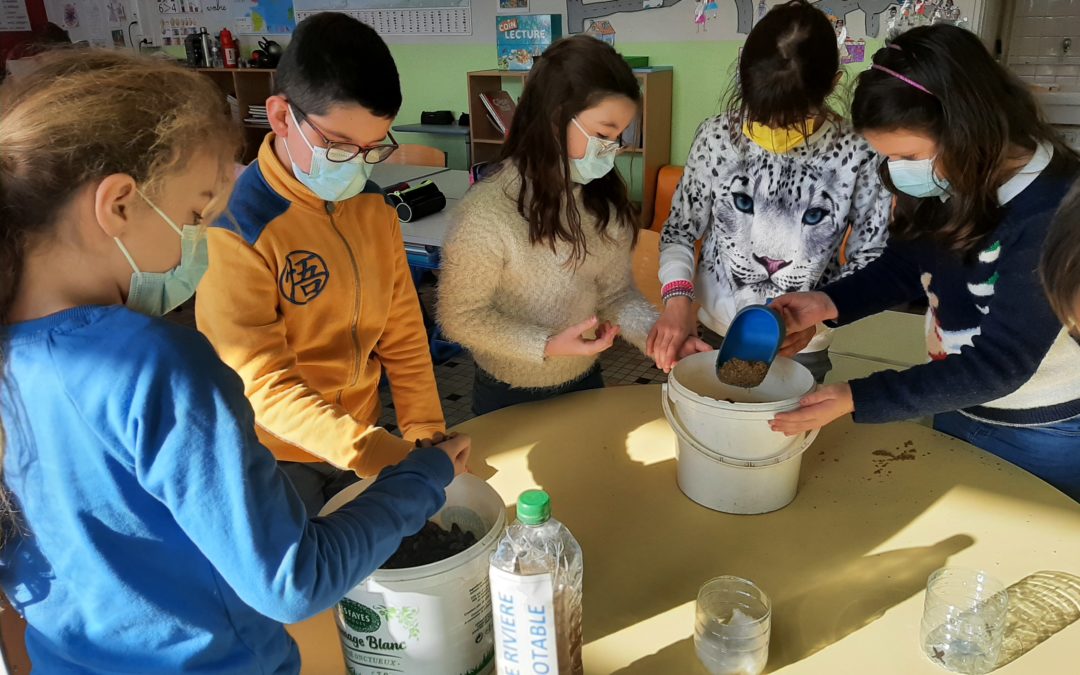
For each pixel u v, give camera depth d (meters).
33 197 0.60
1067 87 3.85
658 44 4.10
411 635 0.79
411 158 4.00
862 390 1.08
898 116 1.02
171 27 5.60
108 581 0.65
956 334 1.22
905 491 1.17
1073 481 1.23
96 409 0.61
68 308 0.63
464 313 1.37
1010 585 0.96
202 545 0.63
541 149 1.27
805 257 1.59
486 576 0.81
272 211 1.12
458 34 4.68
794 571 1.01
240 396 0.64
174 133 0.64
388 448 1.00
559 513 1.14
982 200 1.04
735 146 1.58
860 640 0.89
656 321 1.46
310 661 0.91
